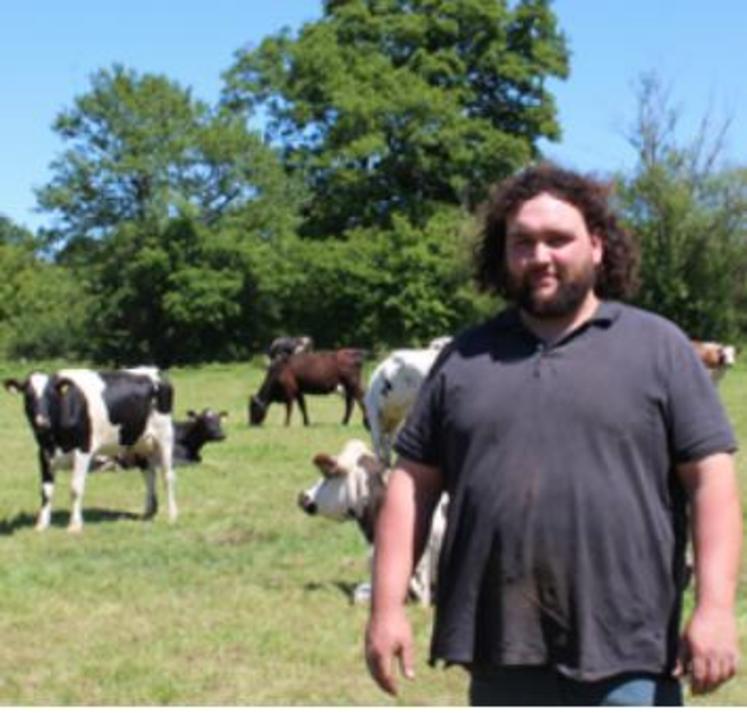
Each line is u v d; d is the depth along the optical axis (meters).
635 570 3.72
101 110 69.69
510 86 70.75
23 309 76.31
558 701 3.76
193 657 8.48
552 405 3.79
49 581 10.91
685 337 3.89
